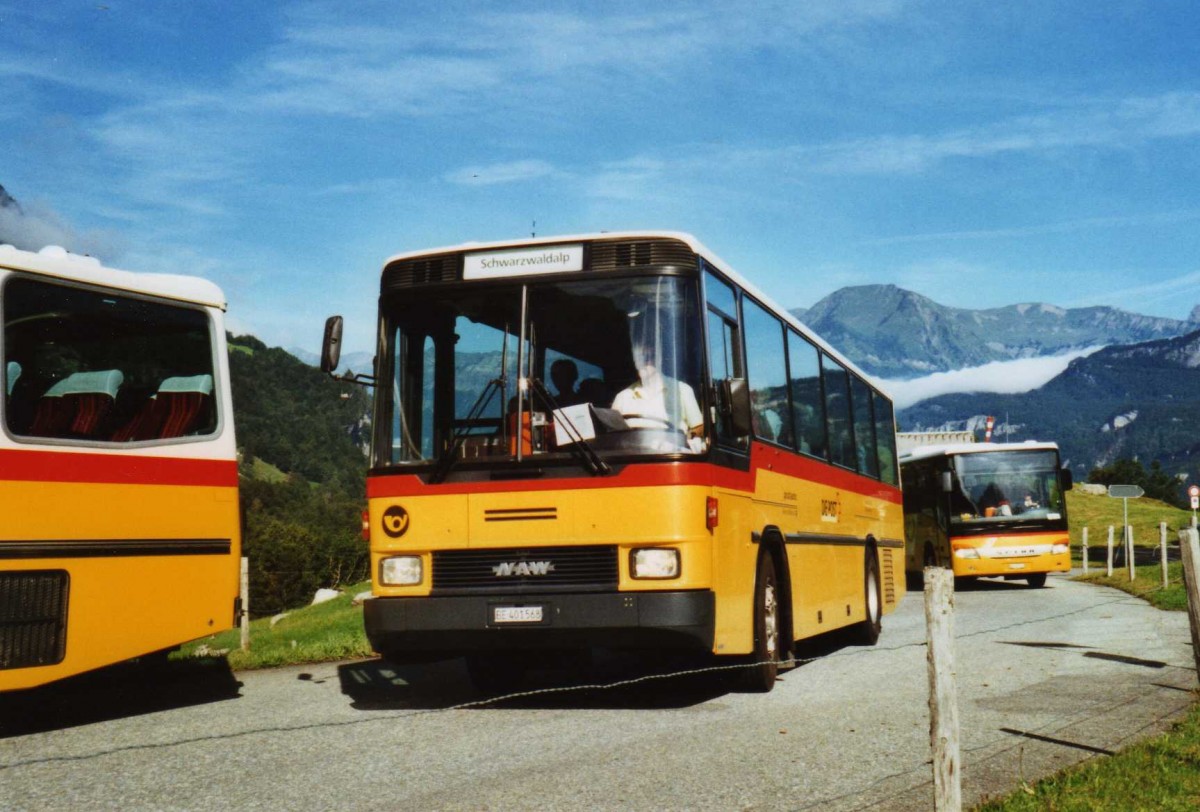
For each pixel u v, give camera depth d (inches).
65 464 377.1
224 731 366.6
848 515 615.5
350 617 1034.7
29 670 362.6
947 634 211.9
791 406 512.4
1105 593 1064.2
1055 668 506.0
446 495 378.9
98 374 393.1
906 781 281.4
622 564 364.8
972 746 329.1
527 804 259.9
